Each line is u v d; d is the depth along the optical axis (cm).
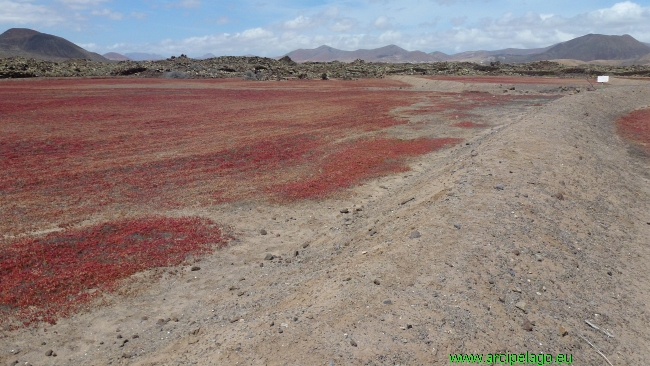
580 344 564
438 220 832
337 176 1519
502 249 728
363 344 498
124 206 1209
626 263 816
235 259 905
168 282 802
